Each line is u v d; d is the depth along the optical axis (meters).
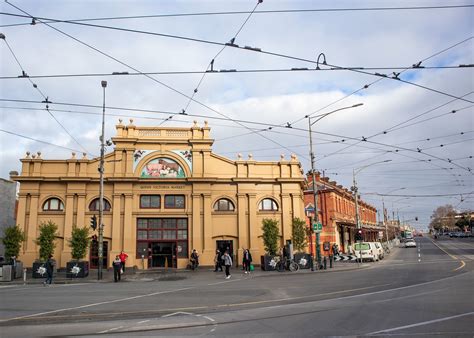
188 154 36.28
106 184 34.91
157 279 26.41
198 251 34.66
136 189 35.12
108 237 34.22
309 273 28.09
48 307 14.29
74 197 34.50
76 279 26.98
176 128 36.50
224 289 19.09
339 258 40.53
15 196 41.88
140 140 35.75
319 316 11.15
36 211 33.97
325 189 49.19
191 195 35.62
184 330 10.02
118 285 22.72
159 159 35.94
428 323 9.81
